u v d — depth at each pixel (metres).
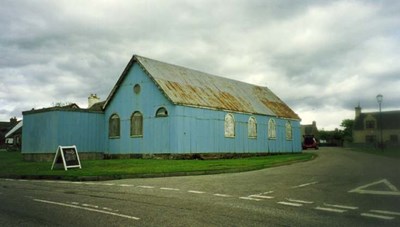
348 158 29.02
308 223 7.03
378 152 41.41
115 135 30.52
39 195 10.91
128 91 30.09
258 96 40.06
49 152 27.89
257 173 17.23
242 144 33.06
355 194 10.45
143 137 28.77
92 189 12.21
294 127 42.00
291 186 12.23
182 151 27.12
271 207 8.62
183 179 15.02
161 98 27.97
